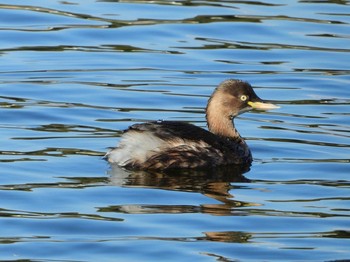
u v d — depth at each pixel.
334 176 16.33
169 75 21.38
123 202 14.86
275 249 13.39
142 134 16.56
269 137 18.34
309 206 14.96
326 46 23.14
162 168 16.41
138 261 12.94
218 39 23.45
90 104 19.59
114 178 15.84
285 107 19.97
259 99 17.88
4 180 15.54
